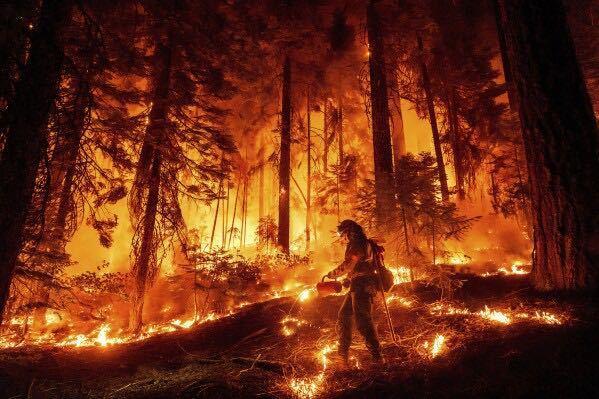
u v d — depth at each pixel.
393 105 14.48
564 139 5.50
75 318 9.63
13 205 5.04
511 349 3.84
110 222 9.62
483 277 7.58
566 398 2.81
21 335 8.34
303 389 3.87
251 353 5.29
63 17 5.79
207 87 10.84
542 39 5.78
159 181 9.87
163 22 10.02
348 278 4.75
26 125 5.21
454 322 5.04
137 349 6.74
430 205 6.93
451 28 15.36
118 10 8.72
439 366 3.86
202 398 3.89
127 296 9.56
